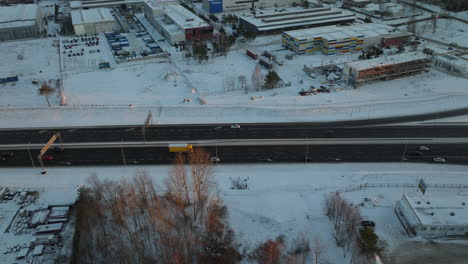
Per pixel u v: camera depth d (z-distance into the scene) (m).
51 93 162.25
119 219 86.00
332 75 174.75
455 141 121.75
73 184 102.75
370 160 112.12
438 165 109.31
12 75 184.00
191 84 170.00
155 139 125.69
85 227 86.12
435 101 146.00
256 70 163.88
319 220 87.94
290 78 173.75
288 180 103.38
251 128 131.75
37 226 86.69
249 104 146.88
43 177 106.12
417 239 81.94
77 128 133.25
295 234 83.94
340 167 109.00
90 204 92.12
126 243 82.12
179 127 133.00
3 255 79.06
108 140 125.50
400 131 128.12
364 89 160.38
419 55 173.75
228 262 77.25
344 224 84.44
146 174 103.75
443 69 179.62
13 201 95.94
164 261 77.38
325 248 79.81
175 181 95.88
